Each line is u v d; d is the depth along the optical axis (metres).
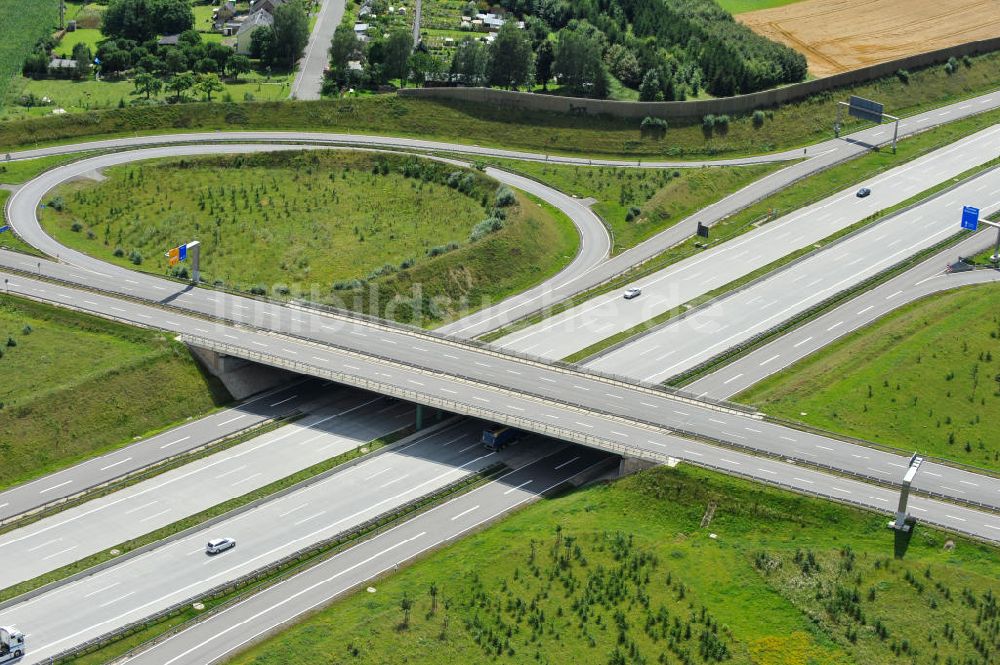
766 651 149.88
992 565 159.25
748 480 172.50
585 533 166.75
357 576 161.50
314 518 173.12
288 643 148.00
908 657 148.25
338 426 194.38
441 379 196.00
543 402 191.25
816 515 168.00
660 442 181.50
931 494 171.38
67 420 185.75
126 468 181.38
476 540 168.12
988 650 148.25
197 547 166.75
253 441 189.62
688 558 163.12
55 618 153.12
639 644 150.50
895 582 157.25
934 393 199.88
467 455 188.12
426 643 148.62
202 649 148.50
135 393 192.75
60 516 171.00
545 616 153.88
